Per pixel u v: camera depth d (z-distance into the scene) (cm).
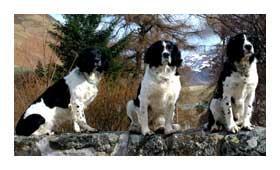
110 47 716
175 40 861
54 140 378
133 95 518
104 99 509
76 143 376
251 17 645
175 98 368
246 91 357
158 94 363
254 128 364
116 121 505
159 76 360
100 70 402
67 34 671
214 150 359
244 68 352
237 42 351
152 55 360
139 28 875
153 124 389
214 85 738
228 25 701
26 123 392
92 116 501
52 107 400
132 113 383
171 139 366
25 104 525
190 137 364
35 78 553
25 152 378
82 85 397
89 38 673
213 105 368
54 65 638
